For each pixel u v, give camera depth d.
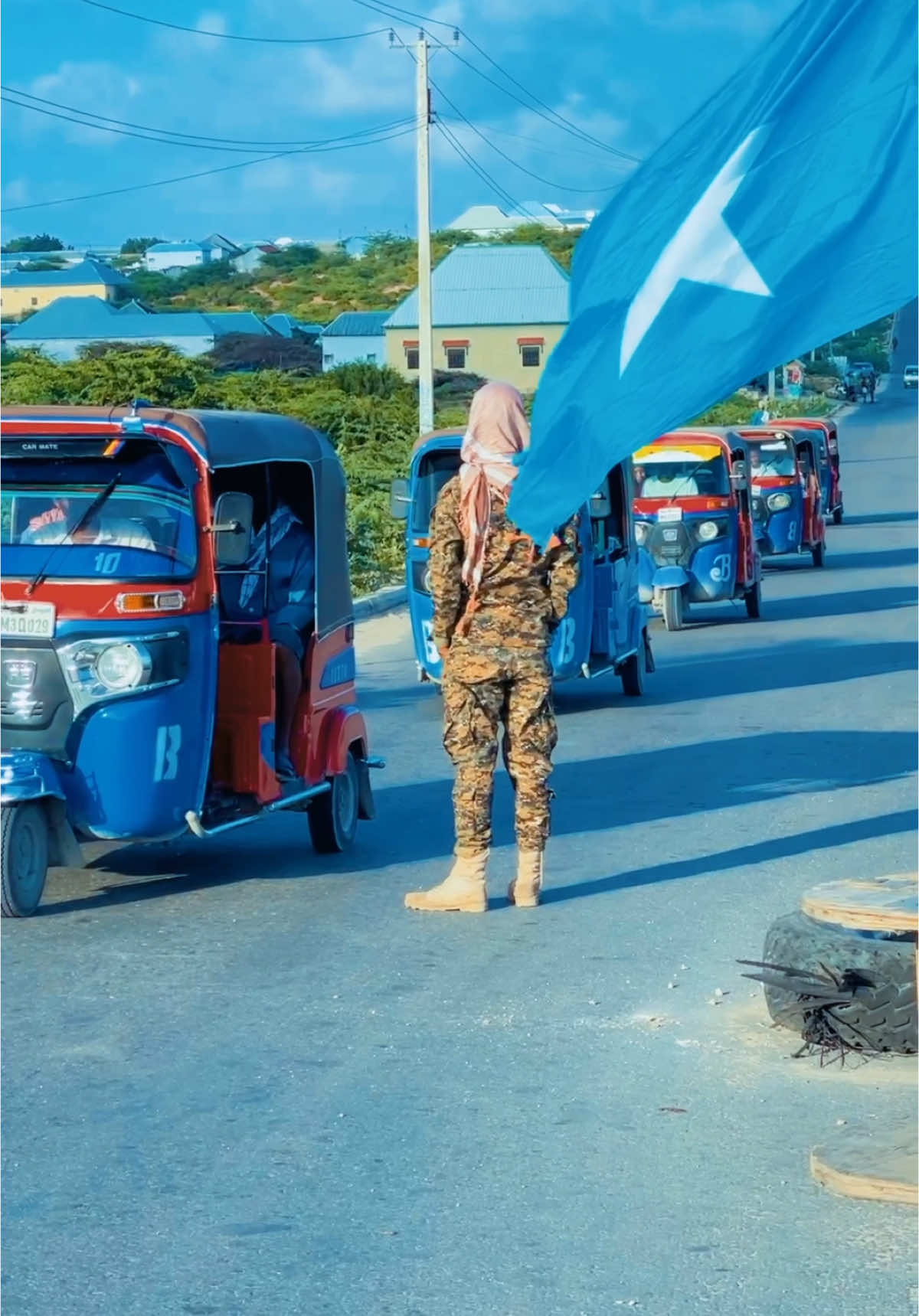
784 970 6.00
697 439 21.19
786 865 8.86
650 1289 4.26
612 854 9.23
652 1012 6.45
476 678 7.89
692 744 12.87
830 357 126.62
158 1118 5.46
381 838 9.81
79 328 111.81
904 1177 4.77
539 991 6.74
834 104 4.81
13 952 7.40
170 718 7.79
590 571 14.27
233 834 9.99
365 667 17.69
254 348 102.88
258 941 7.55
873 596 24.30
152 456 8.14
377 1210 4.76
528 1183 4.92
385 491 35.22
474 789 7.95
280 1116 5.47
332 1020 6.42
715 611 23.20
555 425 5.06
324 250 186.25
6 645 7.72
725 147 4.89
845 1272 4.34
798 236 4.79
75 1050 6.12
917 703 14.63
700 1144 5.19
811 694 15.36
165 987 6.88
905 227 4.72
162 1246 4.55
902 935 5.95
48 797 7.84
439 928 7.73
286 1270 4.41
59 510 8.01
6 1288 4.33
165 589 7.77
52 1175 5.03
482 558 7.81
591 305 5.07
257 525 9.14
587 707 14.99
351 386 69.69
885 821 9.94
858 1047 5.92
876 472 54.25
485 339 100.31
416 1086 5.72
